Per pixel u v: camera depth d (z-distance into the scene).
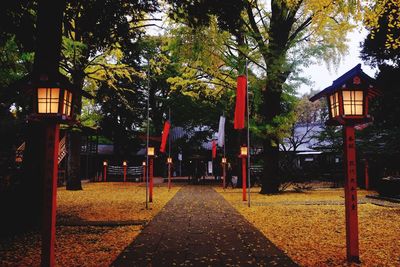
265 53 16.47
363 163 23.45
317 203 14.21
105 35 10.09
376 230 8.37
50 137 4.74
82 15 9.80
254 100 18.08
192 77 22.09
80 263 5.65
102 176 36.28
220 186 28.20
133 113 36.91
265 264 5.44
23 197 8.47
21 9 8.57
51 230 4.59
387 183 15.94
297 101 18.27
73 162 23.03
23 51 10.08
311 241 7.22
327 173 30.39
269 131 16.98
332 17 15.18
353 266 5.38
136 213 11.66
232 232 8.16
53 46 8.56
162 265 5.41
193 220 10.04
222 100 26.48
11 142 16.73
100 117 19.97
